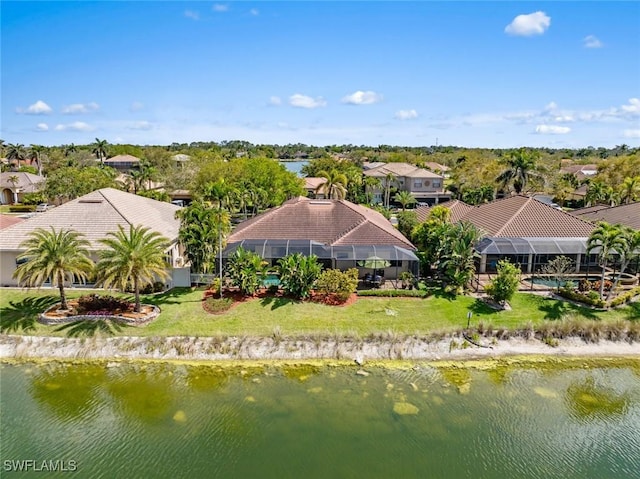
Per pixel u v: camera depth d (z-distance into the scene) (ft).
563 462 72.08
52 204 294.46
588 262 146.10
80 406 85.10
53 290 130.21
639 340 111.45
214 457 71.77
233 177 255.91
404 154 602.85
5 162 467.11
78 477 67.46
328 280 123.24
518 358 103.76
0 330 108.06
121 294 127.95
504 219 163.53
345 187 270.67
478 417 82.84
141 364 99.19
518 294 131.85
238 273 124.47
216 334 107.65
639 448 75.66
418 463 71.00
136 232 113.19
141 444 74.74
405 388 91.66
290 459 71.41
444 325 113.29
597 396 90.48
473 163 340.18
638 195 245.24
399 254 138.62
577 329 112.27
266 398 87.76
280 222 155.63
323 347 104.53
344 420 81.30
